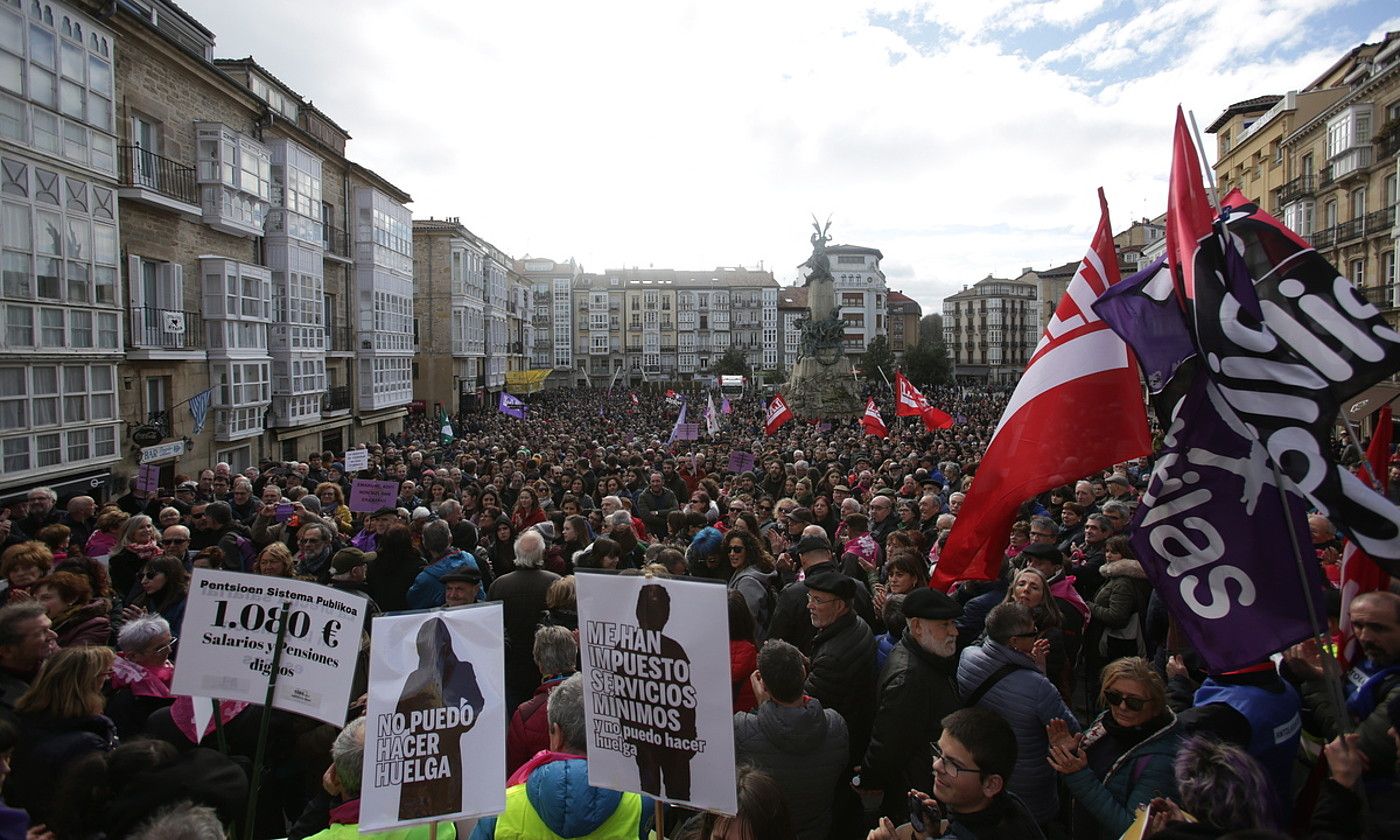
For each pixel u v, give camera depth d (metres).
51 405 17.17
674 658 3.61
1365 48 41.31
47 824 3.89
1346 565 4.71
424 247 59.03
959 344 140.62
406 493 14.64
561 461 20.39
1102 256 5.43
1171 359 4.53
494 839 3.73
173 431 22.64
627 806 3.81
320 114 36.56
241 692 4.26
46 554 7.29
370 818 3.55
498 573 10.52
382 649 3.73
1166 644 6.58
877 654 5.78
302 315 30.59
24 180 16.39
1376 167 35.00
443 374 59.22
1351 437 3.87
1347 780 3.29
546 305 132.50
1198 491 4.11
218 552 8.05
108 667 4.62
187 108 23.64
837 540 10.24
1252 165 47.53
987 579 5.38
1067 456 5.16
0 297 15.77
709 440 30.47
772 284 134.38
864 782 4.84
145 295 22.19
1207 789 2.96
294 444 31.67
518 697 7.15
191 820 3.17
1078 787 3.86
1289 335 4.00
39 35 16.77
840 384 57.09
